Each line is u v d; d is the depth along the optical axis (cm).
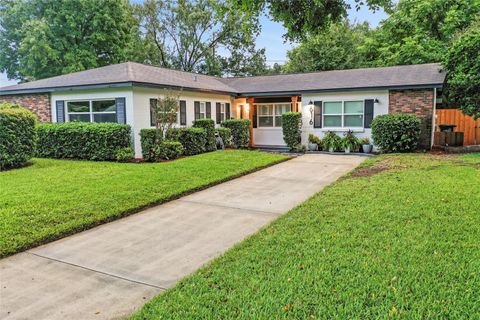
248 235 450
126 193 635
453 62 1218
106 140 1075
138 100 1138
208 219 525
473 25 1430
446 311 253
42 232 447
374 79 1380
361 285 293
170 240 442
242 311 263
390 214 478
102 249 415
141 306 288
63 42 2189
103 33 2320
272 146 1606
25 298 305
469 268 315
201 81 1557
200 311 266
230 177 820
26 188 670
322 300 274
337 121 1402
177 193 653
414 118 1178
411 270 314
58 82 1281
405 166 874
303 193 678
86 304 294
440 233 402
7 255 395
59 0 2192
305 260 346
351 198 577
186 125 1336
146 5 2688
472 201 522
